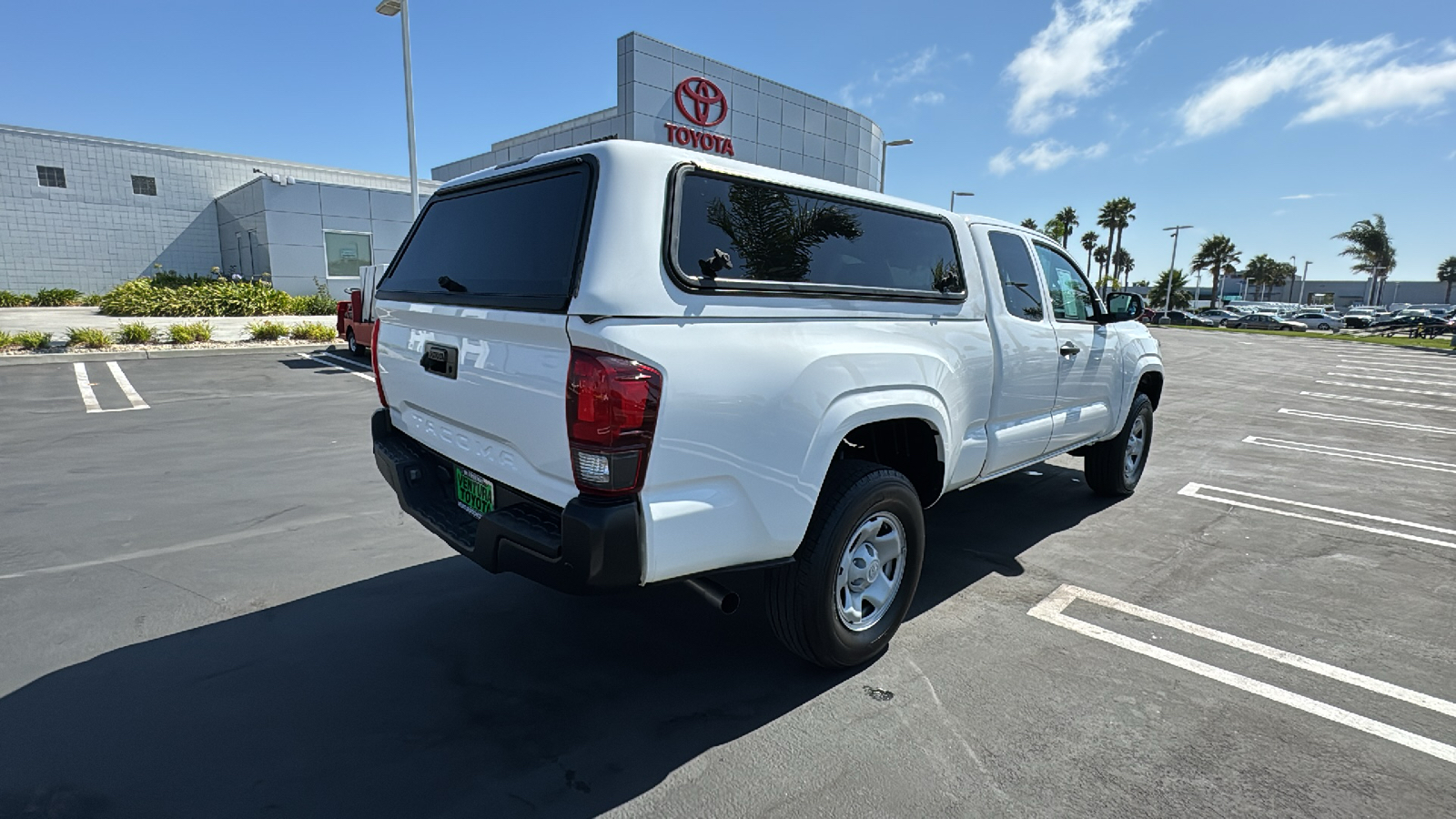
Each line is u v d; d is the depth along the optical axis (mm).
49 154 27797
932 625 3525
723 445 2422
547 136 26984
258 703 2783
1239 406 11383
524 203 2691
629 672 3059
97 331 14336
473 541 2830
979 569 4250
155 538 4508
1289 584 4082
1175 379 15297
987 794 2344
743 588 3957
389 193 26391
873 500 2918
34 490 5484
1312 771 2486
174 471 6039
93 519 4844
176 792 2281
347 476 5953
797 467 2619
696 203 2512
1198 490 6094
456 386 2846
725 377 2412
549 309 2322
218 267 31781
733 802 2295
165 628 3363
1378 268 68500
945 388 3303
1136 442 5793
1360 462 7336
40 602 3602
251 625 3404
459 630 3398
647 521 2291
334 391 10242
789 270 2773
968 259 3656
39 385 10469
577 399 2227
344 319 14305
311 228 24938
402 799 2277
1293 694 2959
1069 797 2336
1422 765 2523
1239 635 3459
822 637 2867
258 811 2207
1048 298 4273
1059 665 3164
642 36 18406
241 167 31891
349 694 2855
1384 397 12719
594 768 2447
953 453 3439
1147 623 3572
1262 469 6977
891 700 2883
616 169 2350
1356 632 3500
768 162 21875
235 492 5473
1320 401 12016
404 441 3473
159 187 30109
